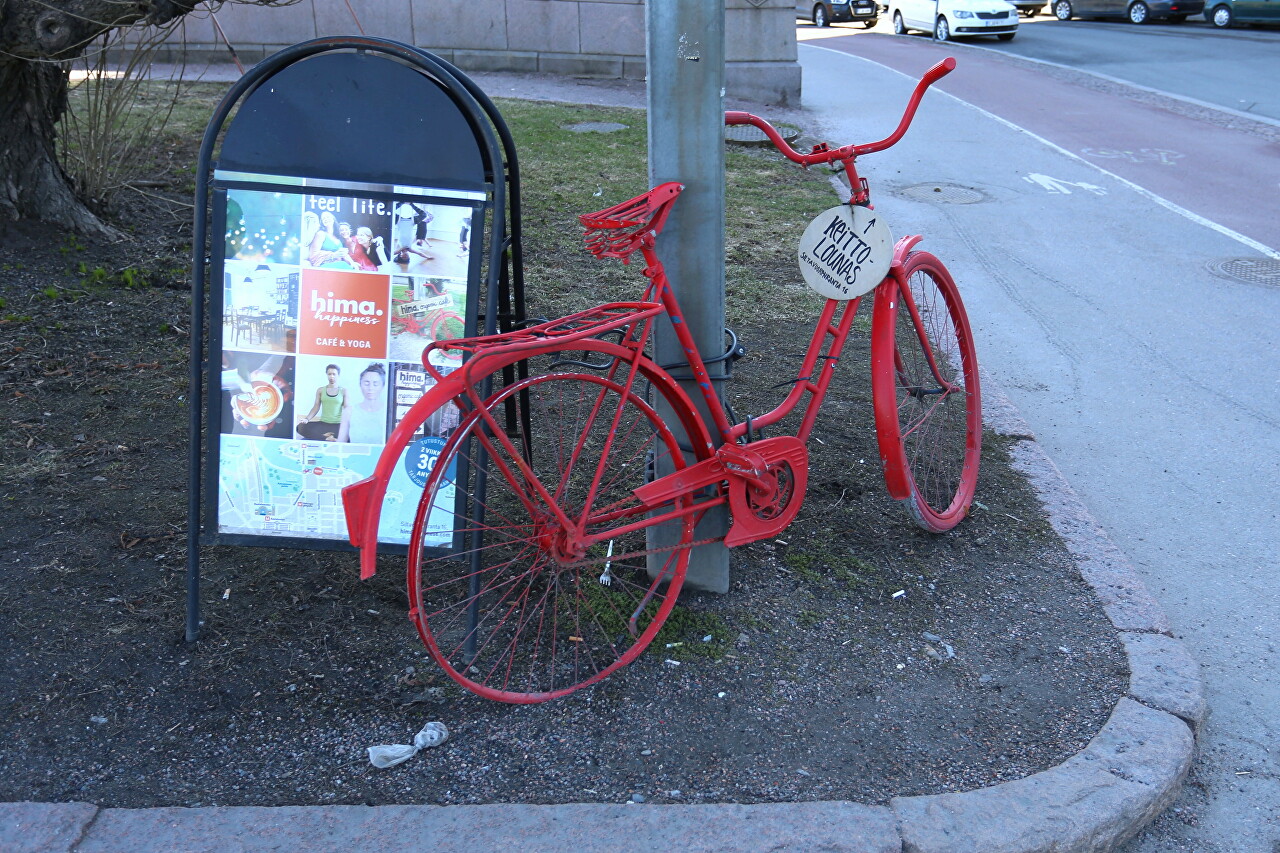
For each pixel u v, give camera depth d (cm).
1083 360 608
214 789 263
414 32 1513
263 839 241
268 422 302
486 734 286
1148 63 2098
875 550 386
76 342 523
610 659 319
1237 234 887
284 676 304
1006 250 830
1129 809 264
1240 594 386
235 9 1453
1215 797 291
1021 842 250
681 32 299
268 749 278
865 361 570
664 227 314
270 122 292
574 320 285
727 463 316
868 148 326
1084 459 490
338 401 301
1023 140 1310
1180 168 1160
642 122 1216
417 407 262
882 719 298
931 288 451
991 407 516
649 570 350
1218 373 591
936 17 2647
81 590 336
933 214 936
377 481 259
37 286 583
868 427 488
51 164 647
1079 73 1967
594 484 298
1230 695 331
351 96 291
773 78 1466
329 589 345
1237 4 2636
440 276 296
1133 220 930
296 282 296
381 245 295
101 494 393
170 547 363
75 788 262
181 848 238
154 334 541
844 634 336
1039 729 295
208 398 302
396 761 273
